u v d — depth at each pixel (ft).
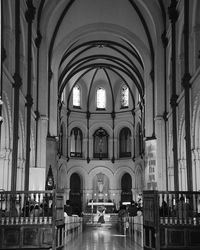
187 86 76.13
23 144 85.10
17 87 75.61
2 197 60.34
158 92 104.22
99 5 113.80
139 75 139.54
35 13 94.07
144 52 116.67
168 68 101.71
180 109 86.74
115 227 122.62
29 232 55.42
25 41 87.86
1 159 73.10
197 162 73.15
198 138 73.36
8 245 54.65
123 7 113.39
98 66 156.56
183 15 83.25
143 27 114.73
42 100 103.91
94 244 67.77
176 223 54.75
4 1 73.82
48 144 104.42
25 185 84.79
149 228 58.18
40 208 62.54
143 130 143.95
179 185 87.51
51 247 55.57
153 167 101.09
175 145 88.58
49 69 114.42
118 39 129.70
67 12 113.80
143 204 62.69
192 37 76.38
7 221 55.83
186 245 54.44
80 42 129.80
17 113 75.20
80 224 116.16
